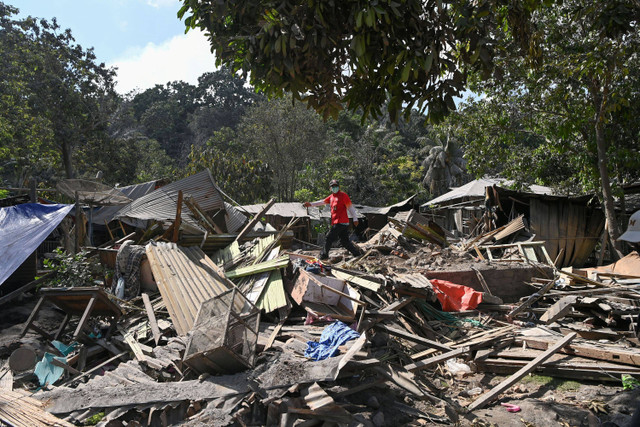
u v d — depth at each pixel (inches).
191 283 310.0
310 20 149.3
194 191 537.6
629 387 213.9
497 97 627.2
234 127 3142.2
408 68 144.9
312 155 1475.1
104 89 1503.4
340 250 490.6
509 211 625.0
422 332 296.8
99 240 788.0
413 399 208.8
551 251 569.9
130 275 346.9
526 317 329.4
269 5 154.5
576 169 687.7
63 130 1314.0
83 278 347.9
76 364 249.0
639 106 546.0
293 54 153.3
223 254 408.2
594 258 655.1
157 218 489.1
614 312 287.4
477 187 1025.5
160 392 189.2
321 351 217.0
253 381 188.5
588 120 565.6
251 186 1295.5
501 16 207.0
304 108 1454.2
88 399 191.0
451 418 191.8
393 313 273.9
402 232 495.5
